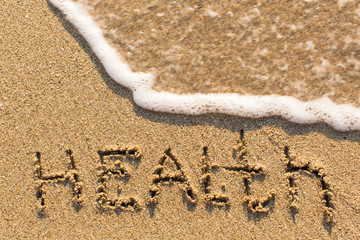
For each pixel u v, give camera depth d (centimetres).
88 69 293
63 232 283
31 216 284
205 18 298
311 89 292
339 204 283
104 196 285
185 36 297
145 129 289
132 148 287
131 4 299
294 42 295
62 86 291
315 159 286
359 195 283
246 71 294
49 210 284
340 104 291
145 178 286
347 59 293
